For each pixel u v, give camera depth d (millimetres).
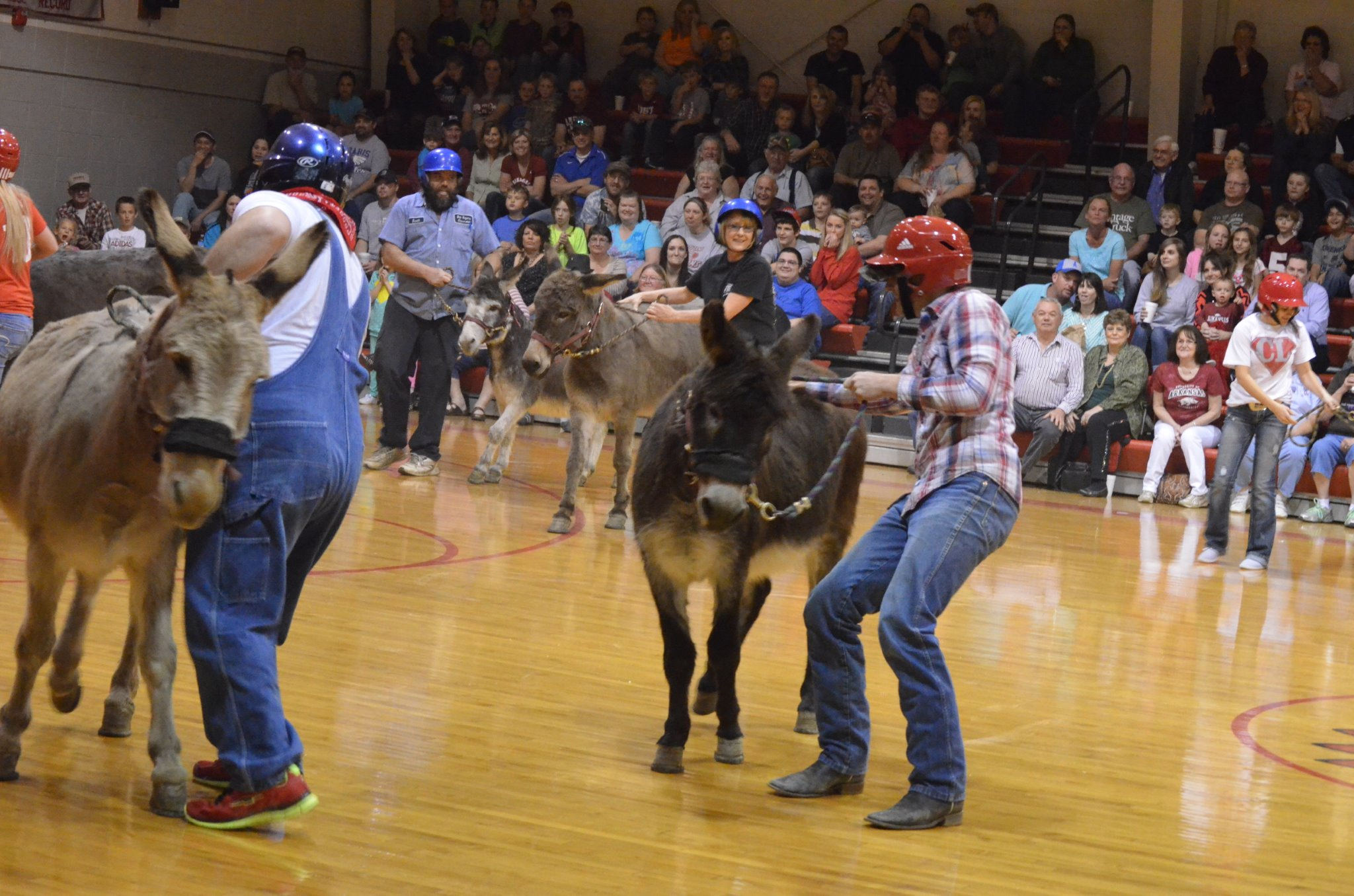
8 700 4578
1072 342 13320
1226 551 9820
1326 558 10289
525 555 8141
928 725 4062
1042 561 9289
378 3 20500
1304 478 12695
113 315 3863
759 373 3930
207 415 3197
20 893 3168
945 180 16016
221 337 3223
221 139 19219
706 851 3764
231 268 3508
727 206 6613
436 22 20219
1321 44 16375
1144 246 14891
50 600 3855
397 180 16938
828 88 17578
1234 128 16797
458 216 10906
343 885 3361
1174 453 13133
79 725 4477
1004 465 4074
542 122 18109
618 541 8914
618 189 15633
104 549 3689
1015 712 5523
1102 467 13023
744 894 3475
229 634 3553
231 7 18984
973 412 3957
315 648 5664
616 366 9156
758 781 4434
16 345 6590
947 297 4137
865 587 4199
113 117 17984
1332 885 3840
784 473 4535
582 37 19781
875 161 16469
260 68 19500
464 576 7387
